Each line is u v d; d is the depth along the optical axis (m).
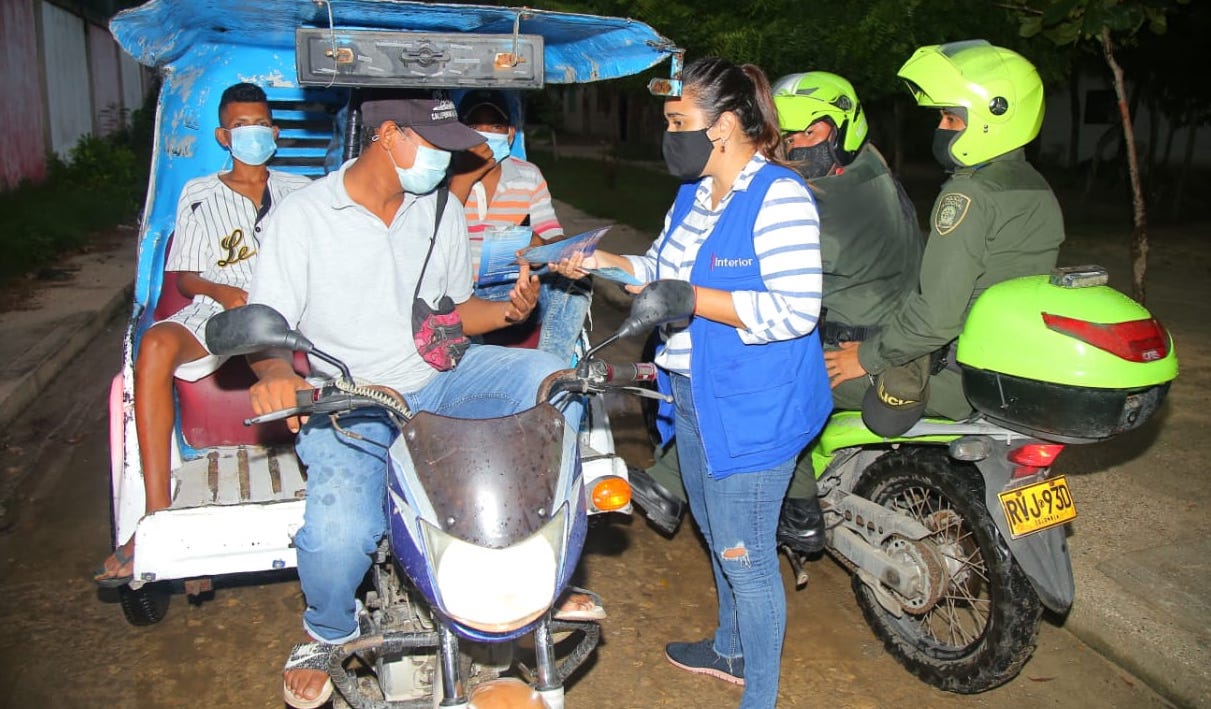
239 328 2.33
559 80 4.48
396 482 2.36
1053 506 3.29
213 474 3.69
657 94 2.86
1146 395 3.00
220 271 4.25
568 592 2.80
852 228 3.54
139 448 3.41
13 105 15.32
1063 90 22.97
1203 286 9.94
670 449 3.74
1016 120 3.24
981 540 3.35
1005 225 3.26
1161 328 3.05
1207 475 5.26
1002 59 3.28
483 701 2.38
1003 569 3.29
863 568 3.71
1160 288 9.84
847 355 3.50
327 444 2.83
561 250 3.00
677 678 3.76
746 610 3.14
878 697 3.64
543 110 21.61
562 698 2.45
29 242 11.34
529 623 2.22
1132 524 4.69
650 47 3.75
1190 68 14.45
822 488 3.93
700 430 3.02
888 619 3.85
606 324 9.09
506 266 3.83
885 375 3.39
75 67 19.09
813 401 3.03
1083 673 3.84
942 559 3.54
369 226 2.88
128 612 3.95
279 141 5.25
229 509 3.14
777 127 2.98
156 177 4.83
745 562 3.11
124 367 3.70
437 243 3.03
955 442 3.34
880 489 3.78
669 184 21.36
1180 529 4.64
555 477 2.33
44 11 17.11
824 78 3.73
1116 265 11.23
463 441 2.31
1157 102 17.08
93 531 4.90
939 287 3.21
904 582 3.53
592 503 3.21
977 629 3.67
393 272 2.94
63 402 6.86
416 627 2.93
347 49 2.81
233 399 3.84
